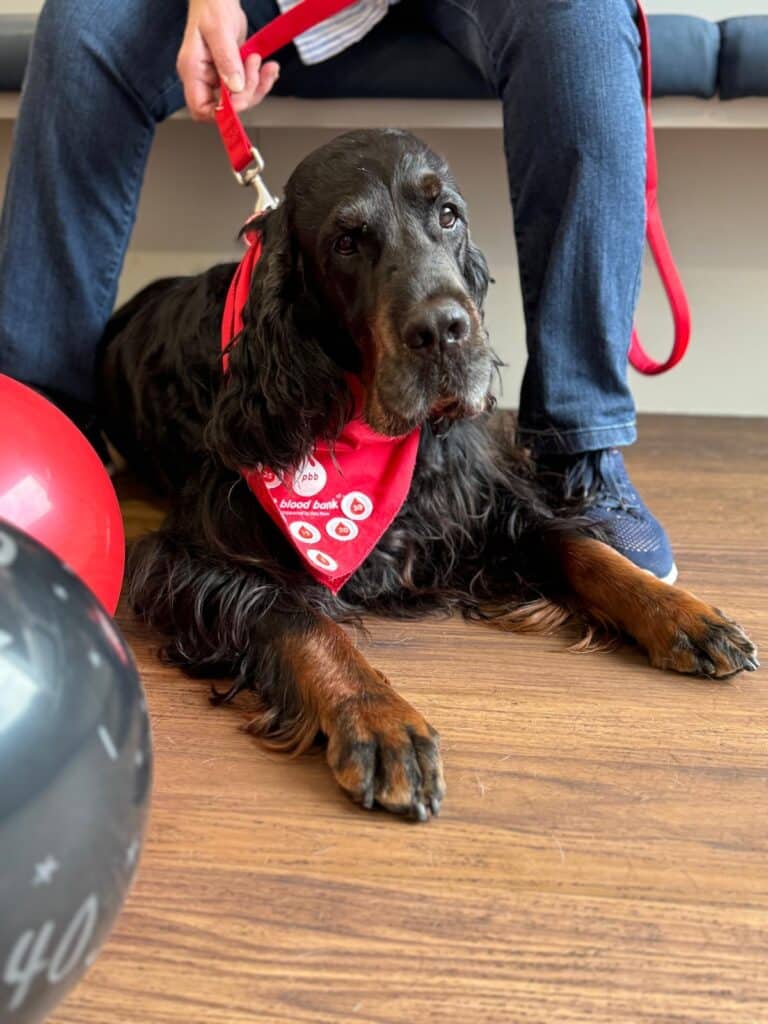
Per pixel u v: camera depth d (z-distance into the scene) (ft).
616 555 5.34
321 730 4.21
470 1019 2.88
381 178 4.81
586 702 4.54
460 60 7.30
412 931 3.21
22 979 2.20
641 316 9.45
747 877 3.45
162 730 4.43
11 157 6.57
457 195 5.13
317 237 4.92
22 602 2.31
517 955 3.11
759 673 4.77
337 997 2.96
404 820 3.76
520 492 5.93
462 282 4.94
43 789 2.18
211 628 5.05
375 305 4.75
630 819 3.75
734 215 9.03
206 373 5.84
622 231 5.71
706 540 6.37
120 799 2.40
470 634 5.28
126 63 6.34
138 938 3.19
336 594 5.36
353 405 5.30
